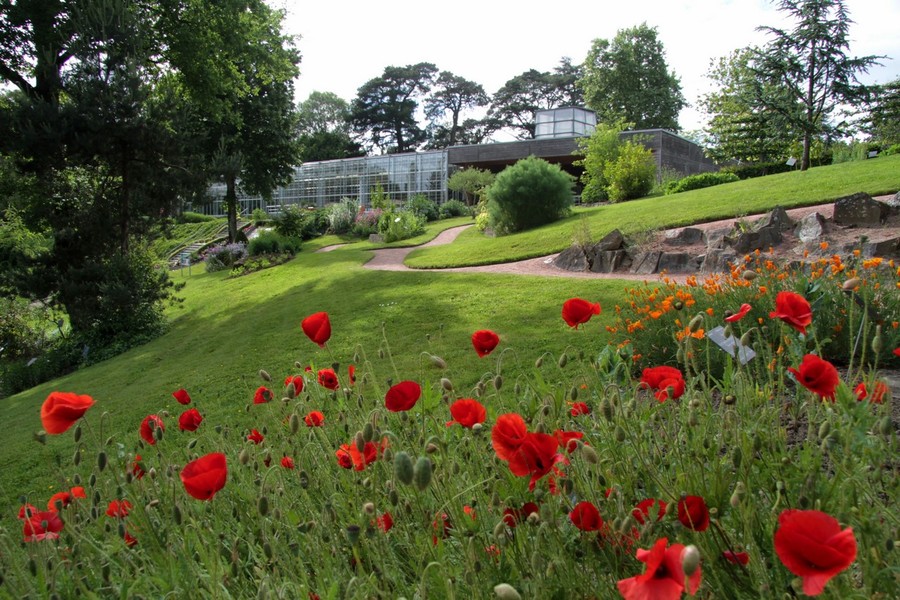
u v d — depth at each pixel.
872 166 16.59
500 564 1.38
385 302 11.70
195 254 35.50
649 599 0.83
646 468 1.44
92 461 5.38
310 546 1.63
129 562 1.69
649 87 51.56
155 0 18.42
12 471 6.23
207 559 1.46
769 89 27.59
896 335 3.93
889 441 1.42
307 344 9.73
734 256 10.59
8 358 17.44
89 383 11.17
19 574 1.47
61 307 15.98
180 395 3.01
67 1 16.14
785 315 1.54
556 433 1.59
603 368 2.40
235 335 12.06
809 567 0.84
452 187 41.28
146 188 15.80
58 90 15.00
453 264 16.23
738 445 1.43
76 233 15.29
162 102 15.49
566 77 68.56
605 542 1.38
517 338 7.62
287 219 33.81
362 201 49.12
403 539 1.68
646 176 27.52
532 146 42.41
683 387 1.84
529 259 15.35
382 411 2.20
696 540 1.26
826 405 1.64
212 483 1.38
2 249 19.89
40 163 14.29
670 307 4.67
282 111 32.34
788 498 1.39
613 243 12.62
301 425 2.54
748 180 20.28
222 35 19.88
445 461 1.65
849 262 5.30
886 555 1.16
